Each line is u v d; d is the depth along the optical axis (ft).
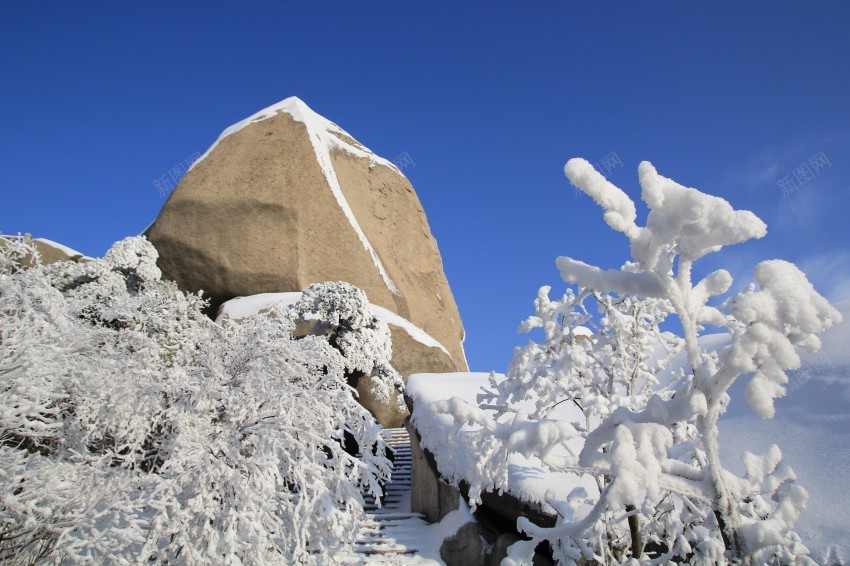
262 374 19.27
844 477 14.61
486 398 17.10
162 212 83.05
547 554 18.98
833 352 20.17
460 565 23.31
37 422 14.75
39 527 13.03
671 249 7.94
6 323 16.17
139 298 27.48
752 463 8.03
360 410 21.36
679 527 13.92
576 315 17.46
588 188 7.27
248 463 17.16
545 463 8.05
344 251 83.92
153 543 14.35
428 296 100.63
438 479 29.27
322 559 17.51
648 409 7.45
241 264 78.48
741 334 6.83
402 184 108.88
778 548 11.14
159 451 17.94
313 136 94.84
